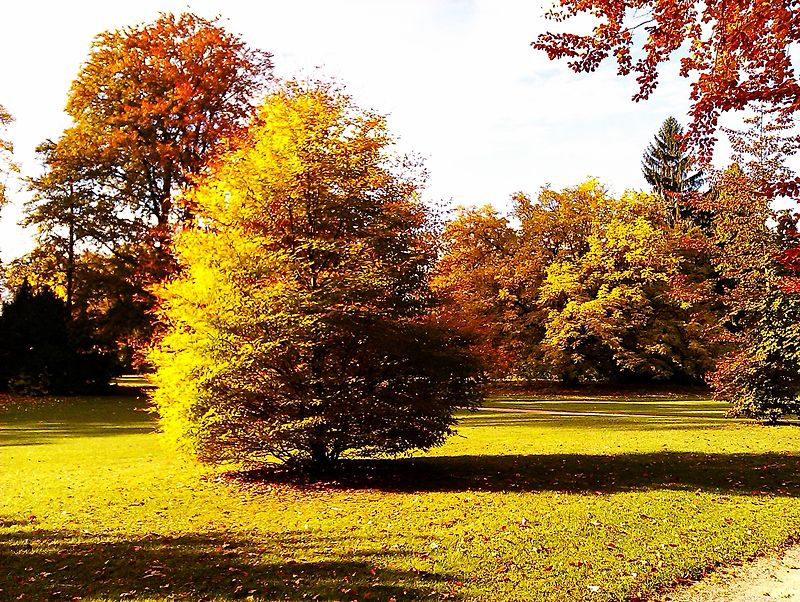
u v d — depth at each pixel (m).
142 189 29.95
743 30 6.34
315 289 10.59
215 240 11.09
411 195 11.67
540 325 37.00
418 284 11.33
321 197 10.95
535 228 37.97
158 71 28.41
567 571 6.07
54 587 5.67
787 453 13.19
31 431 19.19
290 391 10.56
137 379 47.69
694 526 7.66
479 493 9.71
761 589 5.72
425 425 10.95
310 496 9.74
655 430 17.95
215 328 10.51
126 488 10.40
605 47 6.87
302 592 5.52
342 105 11.53
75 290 30.31
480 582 5.78
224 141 12.39
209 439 10.83
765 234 19.19
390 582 5.76
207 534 7.45
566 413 24.48
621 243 35.59
